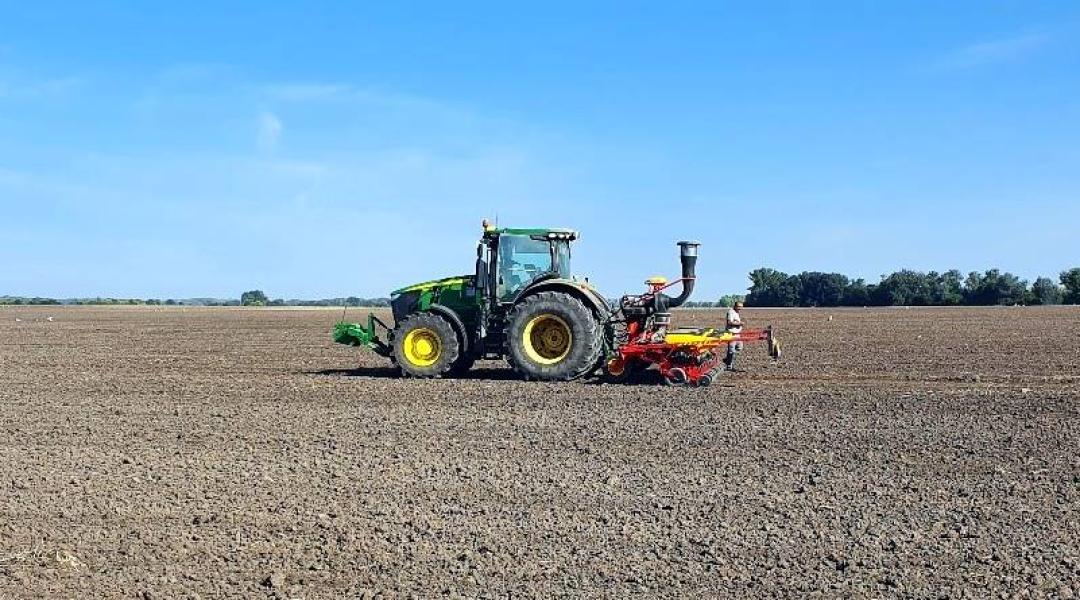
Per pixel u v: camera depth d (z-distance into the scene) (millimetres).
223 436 11977
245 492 9117
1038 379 18391
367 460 10492
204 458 10656
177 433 12219
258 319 56781
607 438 11648
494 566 7043
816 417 13117
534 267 17922
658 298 17000
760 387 16656
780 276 104438
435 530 7898
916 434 11844
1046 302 97188
